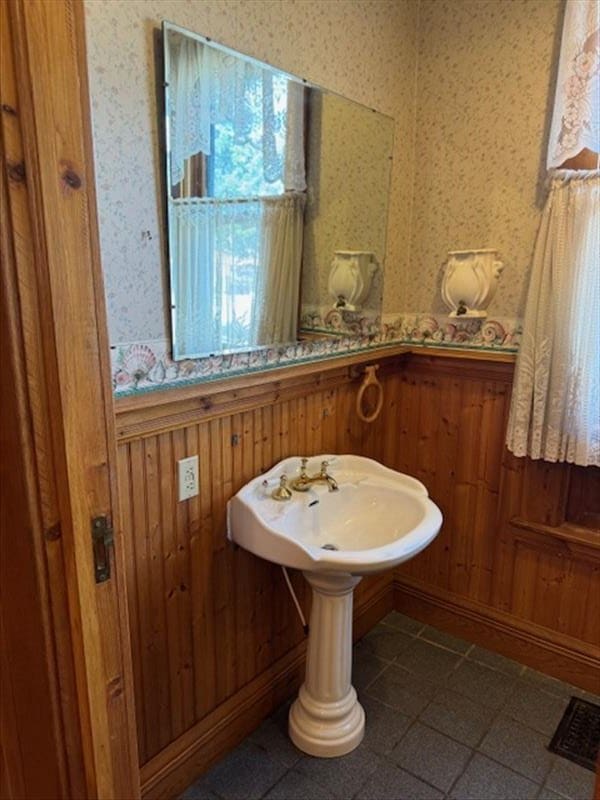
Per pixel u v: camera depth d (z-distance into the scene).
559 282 1.78
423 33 2.05
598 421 1.82
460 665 2.18
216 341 1.52
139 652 1.46
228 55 1.41
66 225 0.71
